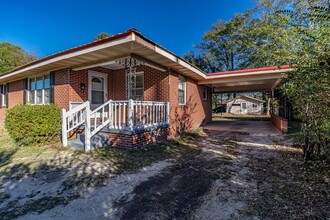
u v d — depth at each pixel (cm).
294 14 368
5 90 1101
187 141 698
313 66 277
